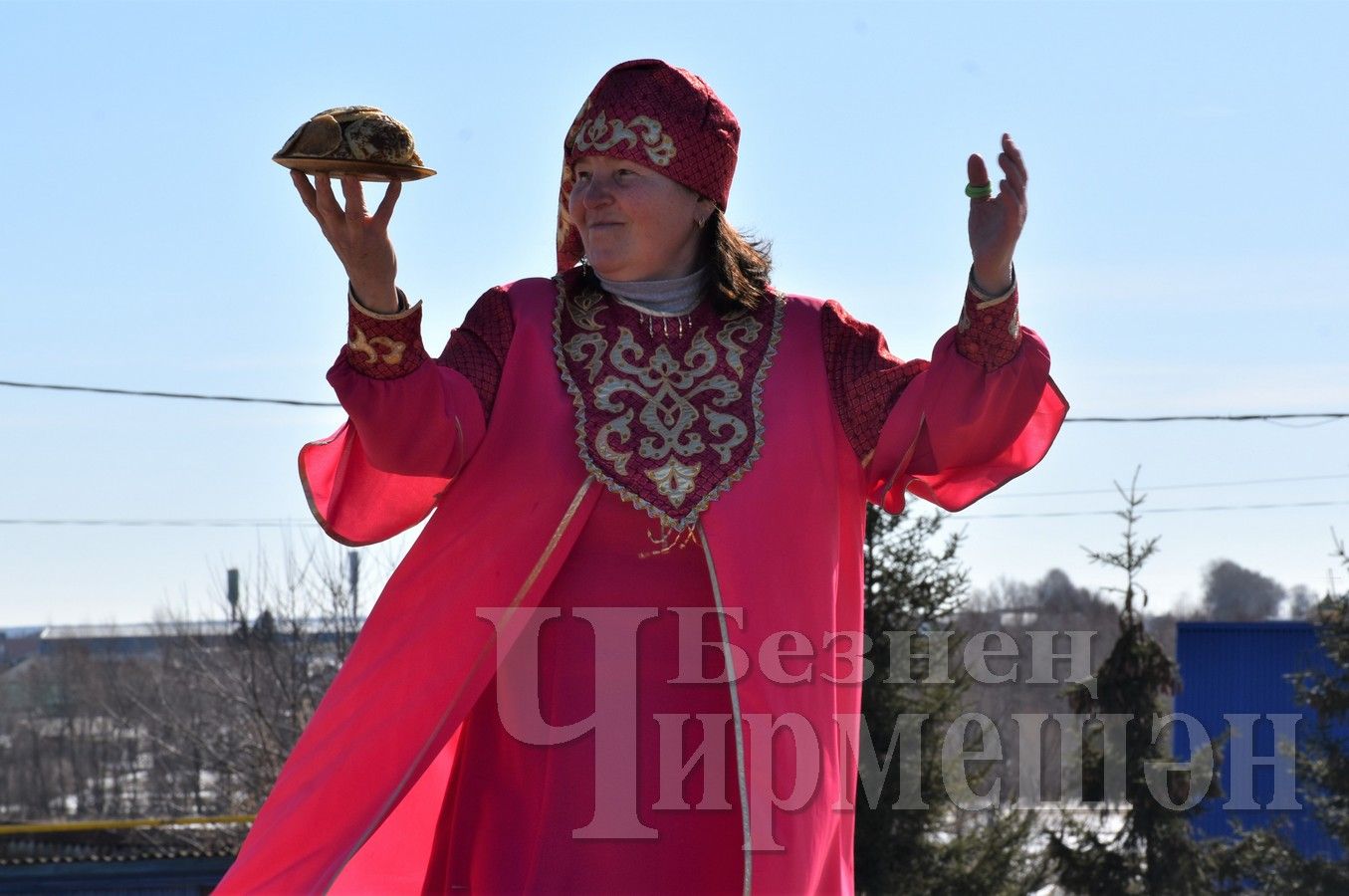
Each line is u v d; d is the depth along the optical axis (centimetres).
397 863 437
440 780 439
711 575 408
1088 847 2509
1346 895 2497
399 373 389
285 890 415
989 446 414
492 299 436
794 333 433
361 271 381
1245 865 2536
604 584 419
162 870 2558
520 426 420
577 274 441
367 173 375
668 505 410
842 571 431
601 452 414
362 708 423
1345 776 2567
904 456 417
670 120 423
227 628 4056
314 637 3553
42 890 2525
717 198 432
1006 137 394
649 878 414
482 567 417
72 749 5916
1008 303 398
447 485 425
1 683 6525
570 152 436
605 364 424
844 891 420
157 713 4759
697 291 438
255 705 3409
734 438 416
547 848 414
